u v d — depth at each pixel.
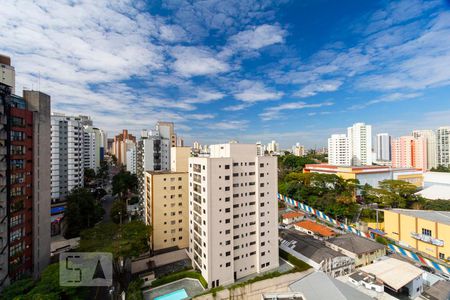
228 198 47.34
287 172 157.50
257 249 51.28
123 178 107.25
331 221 79.38
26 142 46.69
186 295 43.94
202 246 47.88
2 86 41.28
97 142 159.62
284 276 48.66
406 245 68.38
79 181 95.31
